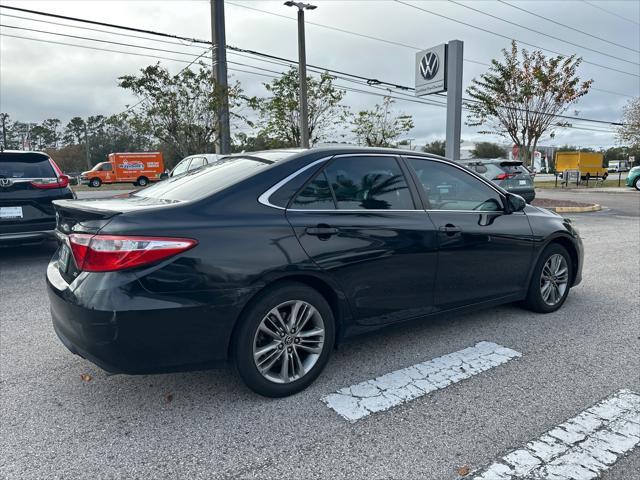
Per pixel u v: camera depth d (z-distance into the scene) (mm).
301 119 19500
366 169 3508
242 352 2896
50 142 90750
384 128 27266
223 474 2354
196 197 3000
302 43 19078
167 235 2660
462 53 15492
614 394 3137
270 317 3002
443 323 4488
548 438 2646
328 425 2779
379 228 3373
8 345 4004
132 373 2680
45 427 2766
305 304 3104
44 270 6789
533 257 4477
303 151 3383
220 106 17641
